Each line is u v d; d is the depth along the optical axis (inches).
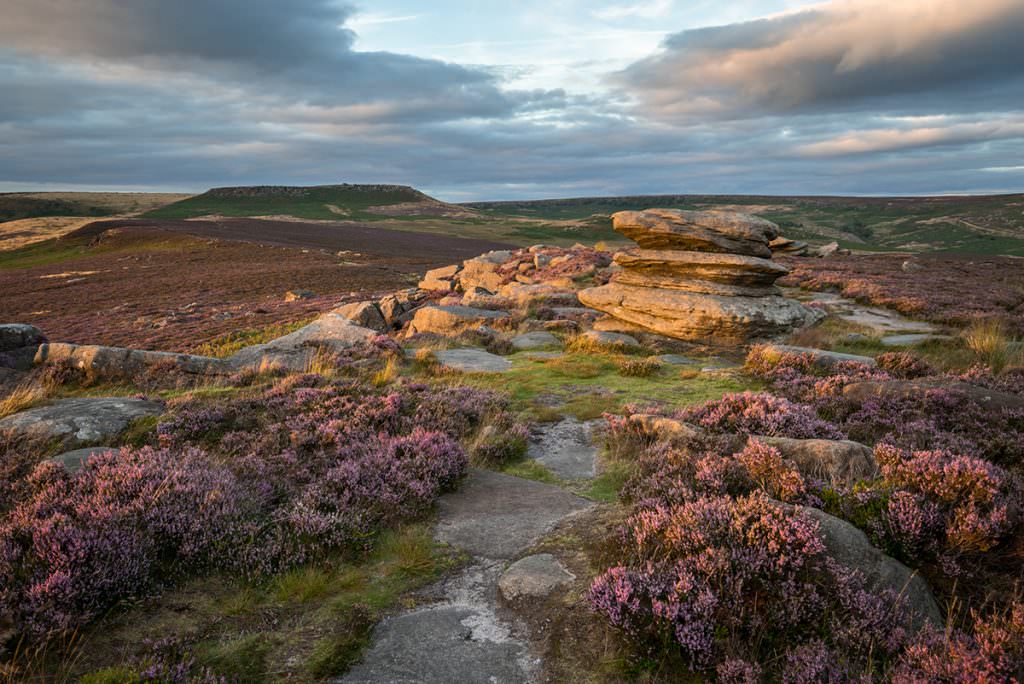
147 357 608.1
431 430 384.8
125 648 165.9
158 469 263.1
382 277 3270.2
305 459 334.3
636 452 354.0
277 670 158.4
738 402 404.8
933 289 1175.6
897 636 155.2
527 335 832.3
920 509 201.0
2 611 162.9
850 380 487.8
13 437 346.9
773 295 865.5
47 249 5285.4
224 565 211.9
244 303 2436.0
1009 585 178.7
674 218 882.8
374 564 223.5
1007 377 482.3
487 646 171.0
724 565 175.3
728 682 146.6
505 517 266.2
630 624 162.2
